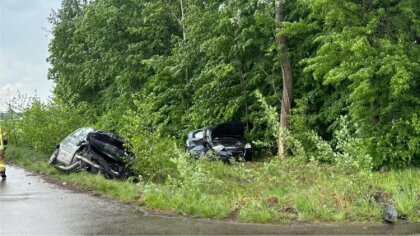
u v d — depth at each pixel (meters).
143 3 30.77
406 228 7.22
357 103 14.55
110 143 14.23
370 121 14.34
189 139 19.67
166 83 26.78
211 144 18.61
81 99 37.44
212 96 22.70
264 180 9.66
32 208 9.27
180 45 26.30
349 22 14.91
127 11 32.38
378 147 13.77
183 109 25.80
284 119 18.72
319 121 18.44
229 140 19.61
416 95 14.38
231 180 10.24
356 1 15.52
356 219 7.76
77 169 13.80
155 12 29.39
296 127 17.14
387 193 8.96
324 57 14.80
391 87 13.29
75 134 15.39
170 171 12.39
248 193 9.20
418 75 14.02
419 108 14.03
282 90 20.39
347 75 13.91
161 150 12.88
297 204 8.20
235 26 21.02
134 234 7.12
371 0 15.10
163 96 26.06
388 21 14.88
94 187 11.47
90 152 13.70
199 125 22.89
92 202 9.84
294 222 7.65
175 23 30.52
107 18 32.16
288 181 9.53
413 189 9.06
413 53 14.07
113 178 13.33
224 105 22.39
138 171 12.91
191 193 9.14
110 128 28.98
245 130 21.62
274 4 19.03
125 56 31.69
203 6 27.06
